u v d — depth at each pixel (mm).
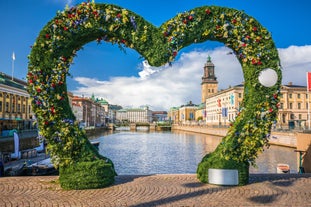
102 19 8250
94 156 8641
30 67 8188
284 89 81188
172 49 8320
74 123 8750
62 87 8625
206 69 147250
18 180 9391
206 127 90062
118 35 8344
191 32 8422
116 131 134000
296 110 81625
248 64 8820
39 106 8273
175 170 27500
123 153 41406
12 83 54156
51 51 8242
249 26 8617
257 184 8734
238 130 8812
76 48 8867
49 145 8375
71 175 8242
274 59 8656
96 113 157375
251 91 8781
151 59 8266
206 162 9016
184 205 6770
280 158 31797
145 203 6918
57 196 7543
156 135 92688
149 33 8242
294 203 6910
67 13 8250
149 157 36812
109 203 6934
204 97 144750
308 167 14000
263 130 8695
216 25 8570
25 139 37219
